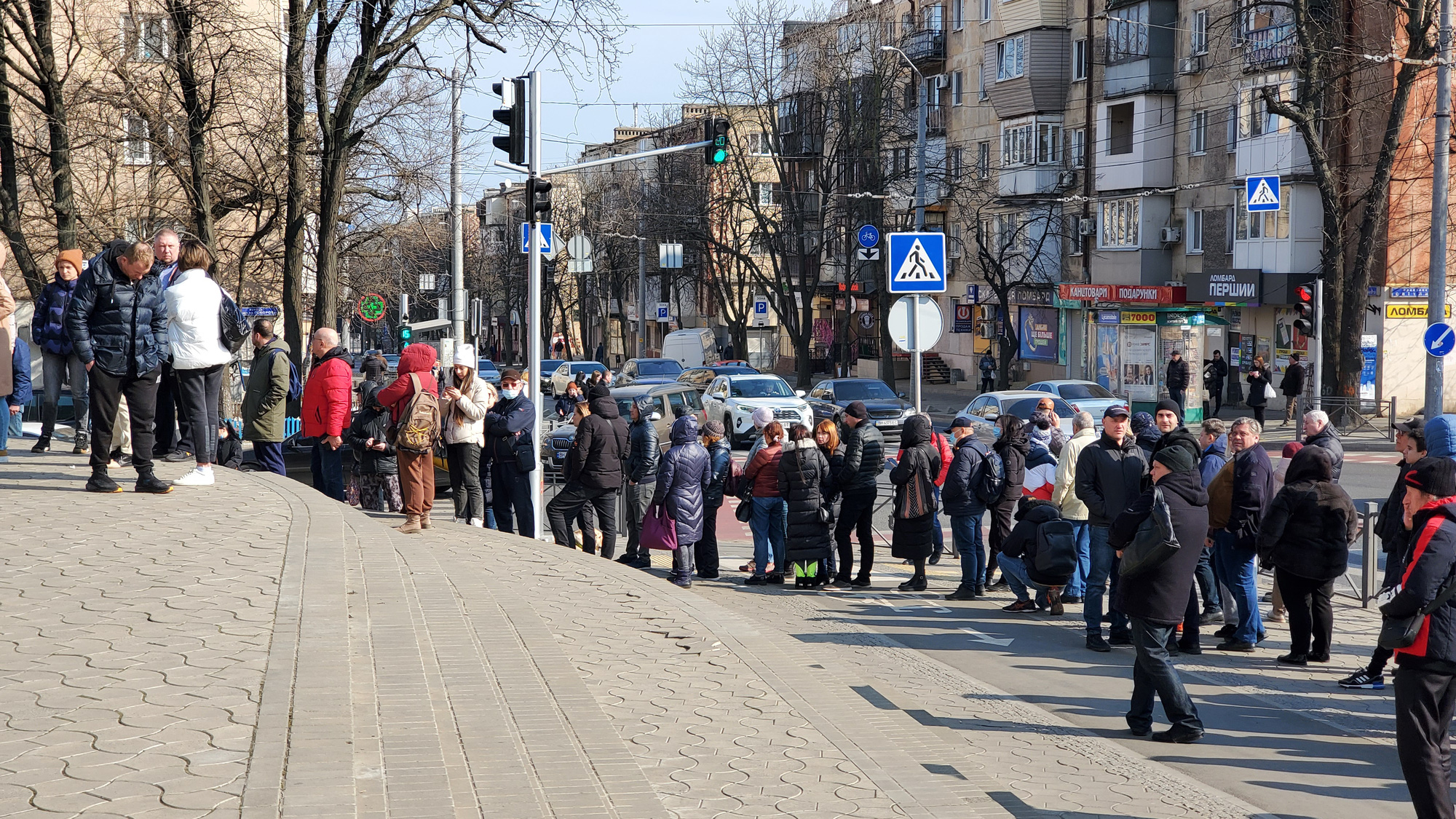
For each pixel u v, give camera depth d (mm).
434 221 32250
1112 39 44344
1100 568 10039
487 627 7492
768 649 7902
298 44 23672
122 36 25578
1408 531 8508
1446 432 8578
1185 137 42094
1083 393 25531
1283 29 36312
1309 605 9461
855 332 61688
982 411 25453
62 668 5555
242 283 31359
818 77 49312
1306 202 35906
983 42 52531
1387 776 6750
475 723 5480
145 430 10188
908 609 11992
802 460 13195
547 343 74625
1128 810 6051
